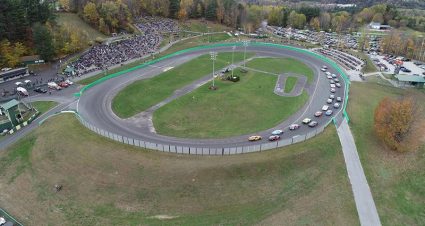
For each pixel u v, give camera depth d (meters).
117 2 194.75
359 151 83.44
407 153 84.44
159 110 103.75
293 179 72.94
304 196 69.50
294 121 97.31
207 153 77.81
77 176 73.69
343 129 92.12
